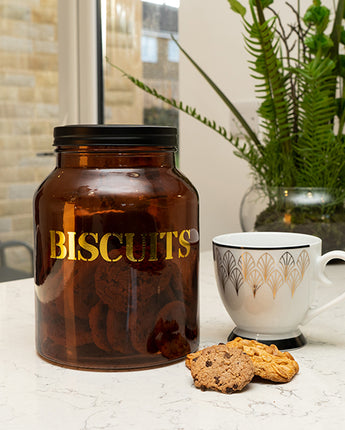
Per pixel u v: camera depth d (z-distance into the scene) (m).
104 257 0.53
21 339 0.66
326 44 0.97
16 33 2.11
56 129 0.56
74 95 2.19
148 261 0.53
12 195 2.14
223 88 1.36
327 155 0.94
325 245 0.97
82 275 0.53
